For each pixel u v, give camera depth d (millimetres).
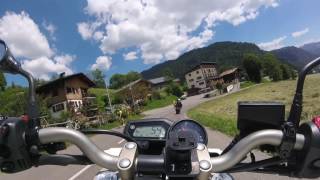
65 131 2162
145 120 4574
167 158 2080
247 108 2094
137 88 80812
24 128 2072
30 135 2084
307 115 21578
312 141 1837
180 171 2053
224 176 3822
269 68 113438
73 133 2170
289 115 2012
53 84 54625
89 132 2756
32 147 2084
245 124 2121
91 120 46250
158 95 94750
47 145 2297
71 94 55781
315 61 1995
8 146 1992
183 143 2008
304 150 1882
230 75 118250
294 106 1993
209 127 22547
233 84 104688
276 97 53125
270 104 2078
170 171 2066
